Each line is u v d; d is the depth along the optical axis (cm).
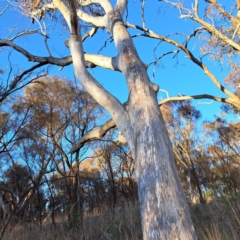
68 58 619
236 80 1336
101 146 1255
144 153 350
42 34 769
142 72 428
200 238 520
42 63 649
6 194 1781
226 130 2309
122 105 413
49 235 729
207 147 2419
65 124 1155
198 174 2366
